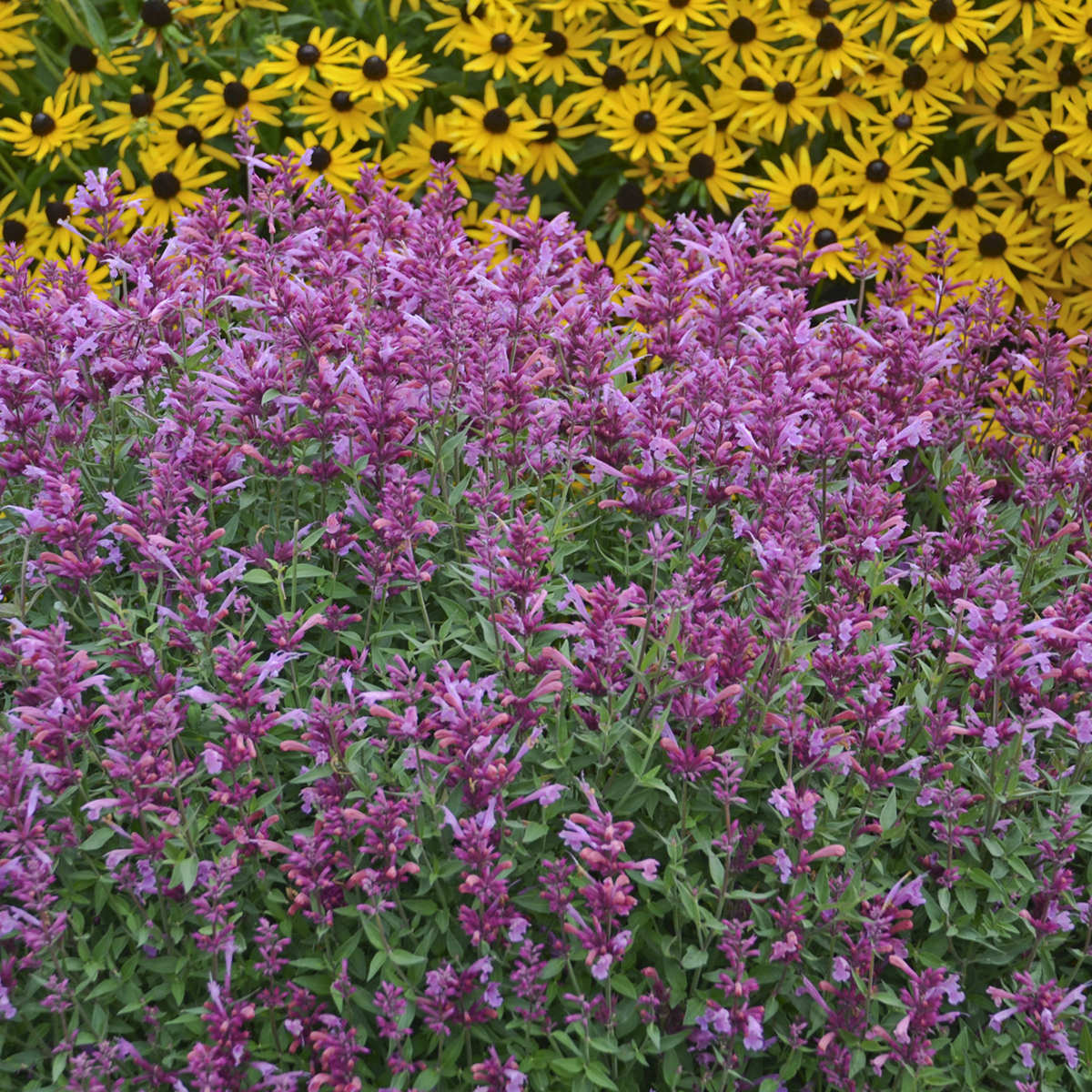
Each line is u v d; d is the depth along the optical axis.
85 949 2.87
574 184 6.52
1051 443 3.86
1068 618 3.15
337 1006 2.84
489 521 3.40
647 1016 2.84
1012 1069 2.88
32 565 3.37
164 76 5.96
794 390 3.48
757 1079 2.98
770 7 6.10
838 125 5.86
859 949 2.83
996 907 3.12
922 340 4.09
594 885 2.73
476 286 3.58
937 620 3.59
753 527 3.46
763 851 3.12
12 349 3.52
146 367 3.58
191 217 4.18
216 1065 2.67
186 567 3.13
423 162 5.91
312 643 3.42
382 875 2.83
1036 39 5.81
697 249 4.21
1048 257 5.72
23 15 6.28
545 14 6.37
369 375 3.48
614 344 4.16
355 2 6.44
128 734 2.80
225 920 2.82
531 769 3.06
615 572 3.68
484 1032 2.85
